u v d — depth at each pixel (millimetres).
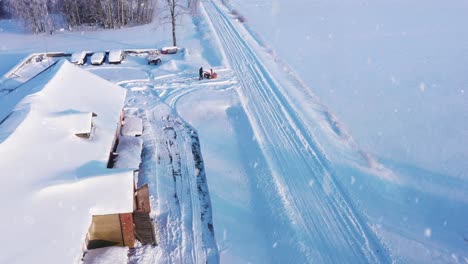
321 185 18281
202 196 17359
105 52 34906
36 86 17438
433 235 15703
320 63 34062
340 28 45562
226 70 31625
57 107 16359
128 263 13547
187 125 23234
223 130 22781
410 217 16594
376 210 16875
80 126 15281
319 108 25891
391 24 47000
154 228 14836
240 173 18984
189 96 26922
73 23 48531
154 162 19266
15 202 11422
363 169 19609
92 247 13961
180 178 18406
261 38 41188
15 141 13297
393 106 26438
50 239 10789
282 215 16375
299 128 23156
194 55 35062
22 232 10695
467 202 17734
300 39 41219
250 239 15109
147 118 23703
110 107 18781
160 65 32125
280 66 33156
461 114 25516
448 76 31312
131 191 13031
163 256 14039
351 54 36438
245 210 16609
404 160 20641
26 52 36781
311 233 15492
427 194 18125
